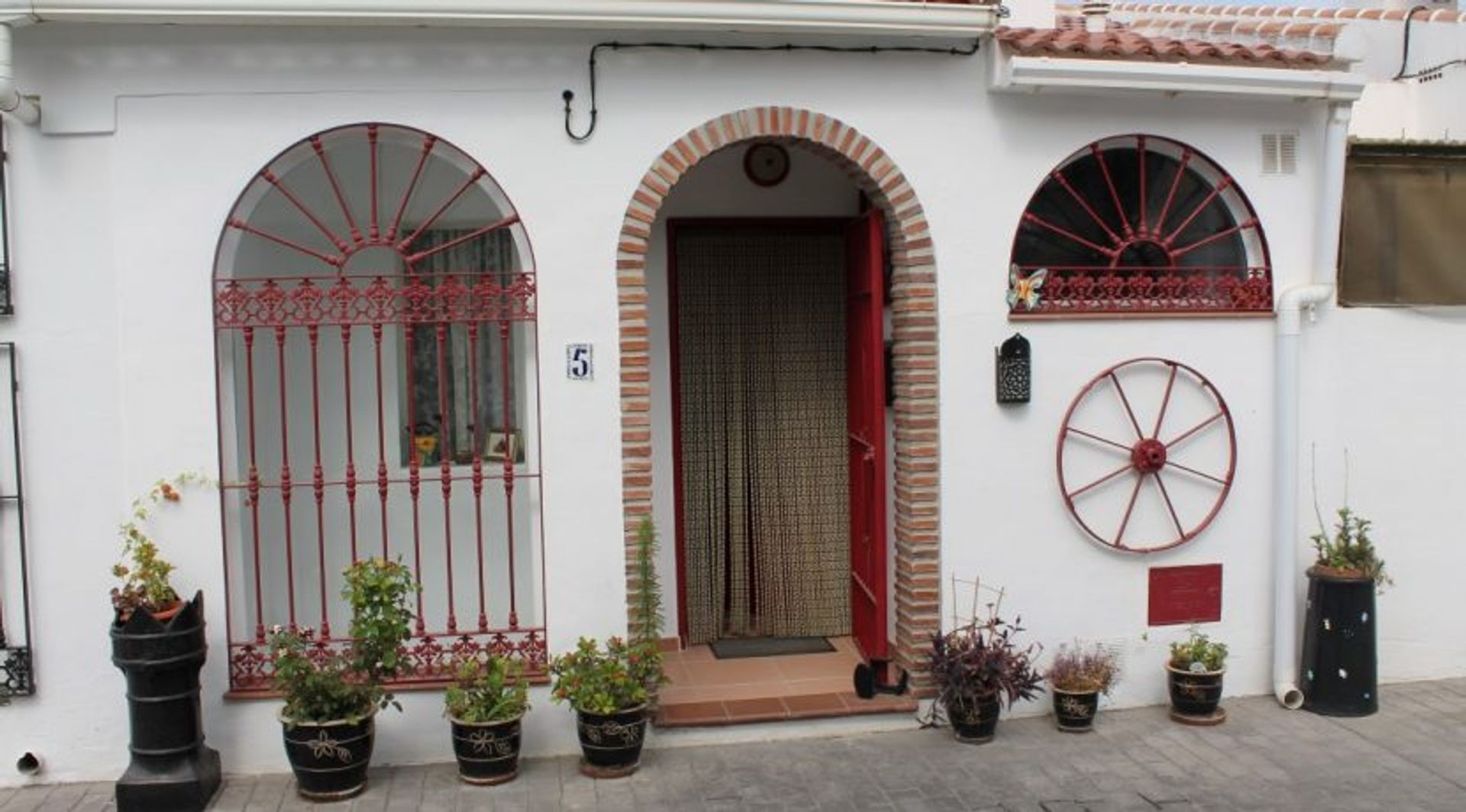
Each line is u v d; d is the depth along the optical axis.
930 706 6.11
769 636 7.38
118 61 5.34
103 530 5.46
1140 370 6.24
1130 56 5.87
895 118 5.89
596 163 5.64
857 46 5.81
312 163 6.57
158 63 5.36
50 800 5.34
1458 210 6.62
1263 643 6.48
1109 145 6.18
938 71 5.91
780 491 7.34
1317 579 6.30
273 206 6.47
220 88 5.40
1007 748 5.83
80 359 5.42
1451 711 6.30
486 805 5.21
